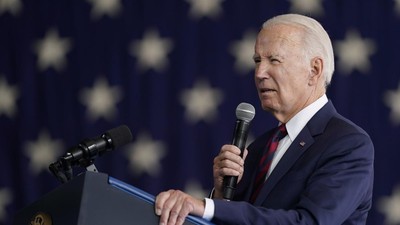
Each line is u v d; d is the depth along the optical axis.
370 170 5.75
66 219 4.30
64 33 12.27
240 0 11.53
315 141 6.00
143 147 11.62
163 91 11.66
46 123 12.16
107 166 11.69
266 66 6.22
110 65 11.95
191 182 11.40
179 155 11.47
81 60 12.08
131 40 11.91
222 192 5.99
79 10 12.24
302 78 6.22
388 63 10.91
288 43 6.20
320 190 5.44
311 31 6.27
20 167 12.20
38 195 12.10
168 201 4.54
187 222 4.64
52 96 12.17
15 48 12.43
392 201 10.58
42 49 12.31
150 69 11.76
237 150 5.90
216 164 6.03
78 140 11.96
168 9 11.82
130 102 11.77
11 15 12.54
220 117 11.41
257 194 6.16
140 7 11.95
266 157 6.34
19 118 12.27
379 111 10.82
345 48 11.00
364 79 10.91
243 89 11.37
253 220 5.06
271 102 6.28
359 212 5.91
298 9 11.22
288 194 5.75
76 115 12.01
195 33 11.64
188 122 11.51
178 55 11.66
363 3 11.07
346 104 10.89
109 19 12.05
